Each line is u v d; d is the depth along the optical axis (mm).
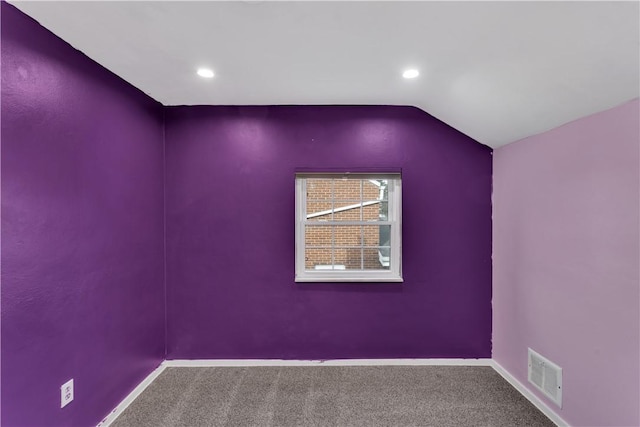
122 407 1952
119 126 1941
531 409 1940
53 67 1459
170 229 2494
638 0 982
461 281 2508
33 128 1363
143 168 2203
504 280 2346
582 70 1362
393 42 1515
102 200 1789
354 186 2666
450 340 2514
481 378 2301
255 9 1273
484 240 2506
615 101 1437
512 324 2246
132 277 2076
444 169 2504
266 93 2232
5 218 1250
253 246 2506
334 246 2652
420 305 2508
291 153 2504
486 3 1163
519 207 2172
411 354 2516
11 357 1277
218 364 2498
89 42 1535
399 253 2543
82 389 1640
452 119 2375
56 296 1483
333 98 2326
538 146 1986
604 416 1522
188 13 1304
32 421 1363
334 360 2516
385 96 2266
